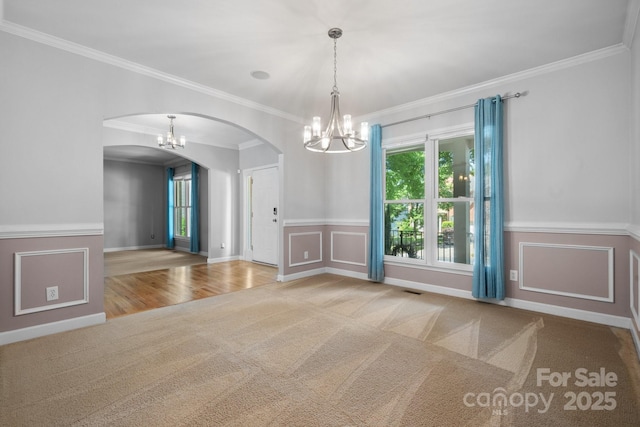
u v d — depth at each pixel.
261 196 6.34
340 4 2.20
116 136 5.14
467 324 2.85
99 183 2.92
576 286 2.98
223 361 2.15
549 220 3.13
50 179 2.65
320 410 1.63
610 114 2.81
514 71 3.26
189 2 2.19
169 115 4.69
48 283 2.63
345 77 3.41
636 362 2.13
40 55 2.60
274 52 2.89
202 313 3.15
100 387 1.84
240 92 3.82
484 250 3.44
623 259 2.75
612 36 2.62
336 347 2.37
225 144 6.62
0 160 2.43
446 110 3.84
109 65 2.97
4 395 1.76
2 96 2.44
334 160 5.10
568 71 3.02
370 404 1.68
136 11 2.29
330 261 5.16
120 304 3.46
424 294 3.86
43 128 2.62
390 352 2.29
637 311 2.37
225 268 5.71
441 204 3.94
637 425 1.52
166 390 1.81
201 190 7.75
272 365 2.10
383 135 4.46
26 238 2.54
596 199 2.88
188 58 3.01
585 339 2.51
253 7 2.23
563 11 2.28
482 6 2.22
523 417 1.58
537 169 3.20
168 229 8.86
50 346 2.39
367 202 4.67
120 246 8.52
